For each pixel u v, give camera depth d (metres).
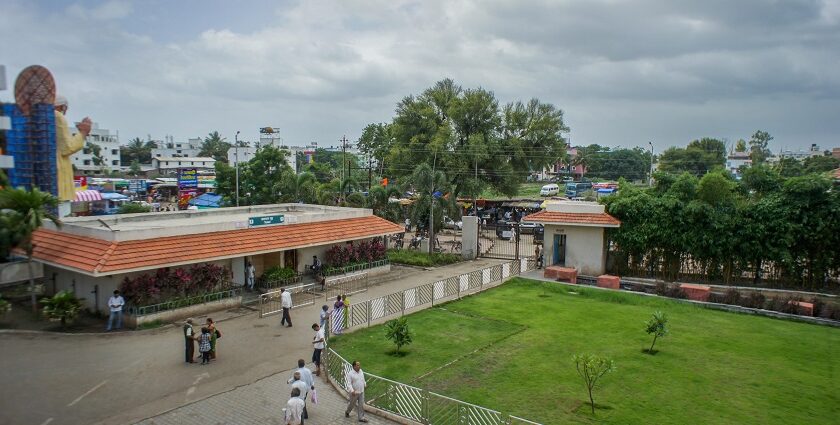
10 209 22.78
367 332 21.08
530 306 25.59
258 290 27.05
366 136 93.81
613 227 32.12
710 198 29.97
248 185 54.72
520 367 17.27
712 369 17.27
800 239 27.92
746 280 29.97
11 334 20.12
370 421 13.35
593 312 24.48
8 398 14.58
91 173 105.88
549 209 33.78
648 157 150.12
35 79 32.78
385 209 41.78
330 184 49.47
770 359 18.30
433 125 59.31
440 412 13.65
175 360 17.70
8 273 27.53
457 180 57.75
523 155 58.00
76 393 14.95
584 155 139.50
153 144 166.88
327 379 15.92
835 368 17.47
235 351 18.67
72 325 21.33
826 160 74.62
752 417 13.84
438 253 37.47
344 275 30.27
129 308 21.34
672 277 31.36
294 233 28.56
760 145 140.38
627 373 16.81
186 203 64.12
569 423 13.29
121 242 21.91
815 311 23.69
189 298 22.86
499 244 44.28
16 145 32.72
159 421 13.30
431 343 19.73
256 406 14.23
